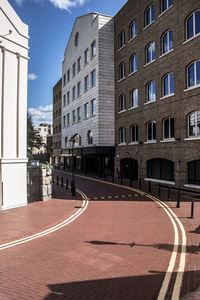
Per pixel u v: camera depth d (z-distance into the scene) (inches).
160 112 808.3
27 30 525.3
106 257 244.8
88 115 1311.5
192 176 681.6
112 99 1173.1
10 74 488.4
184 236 306.7
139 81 940.6
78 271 215.0
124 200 565.0
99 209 471.2
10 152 486.6
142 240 293.9
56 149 2091.5
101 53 1155.3
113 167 1205.1
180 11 716.7
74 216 417.7
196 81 667.4
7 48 477.1
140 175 928.9
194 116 671.1
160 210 456.4
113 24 1180.5
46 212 445.4
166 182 776.9
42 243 286.8
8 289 186.7
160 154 804.6
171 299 169.9
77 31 1491.1
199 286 187.5
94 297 174.6
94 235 314.7
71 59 1630.2
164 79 807.7
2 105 472.1
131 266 223.9
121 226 355.3
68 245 279.3
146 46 906.1
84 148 1278.3
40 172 561.0
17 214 430.0
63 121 1828.2
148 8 901.2
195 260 235.9
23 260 239.5
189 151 677.3
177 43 729.6
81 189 756.0
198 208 470.3
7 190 470.9
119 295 176.2
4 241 293.6
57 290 184.4
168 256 245.6
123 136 1084.5
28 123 1255.5
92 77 1274.6
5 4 470.0
